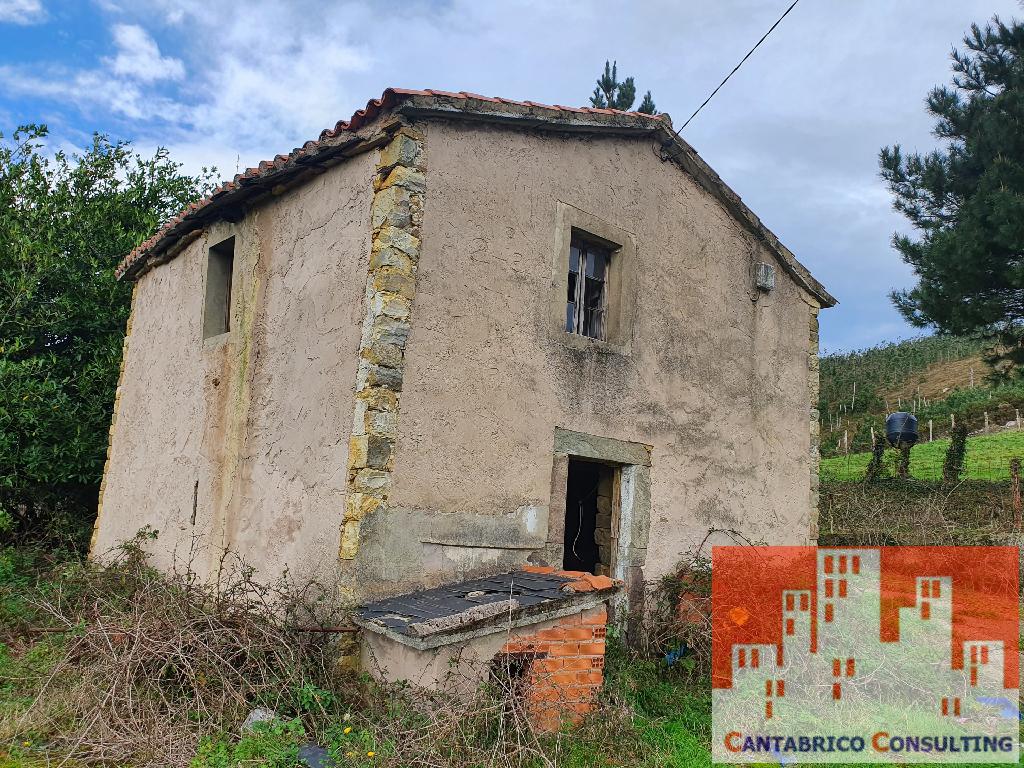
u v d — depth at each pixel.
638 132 7.61
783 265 9.35
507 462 6.29
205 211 7.62
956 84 14.56
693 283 8.20
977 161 13.77
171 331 8.62
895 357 39.31
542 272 6.73
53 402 9.70
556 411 6.72
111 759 4.09
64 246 10.88
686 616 6.93
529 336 6.57
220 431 7.25
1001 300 13.70
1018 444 21.03
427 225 5.91
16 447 9.65
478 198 6.29
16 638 6.14
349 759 4.02
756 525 8.59
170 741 4.21
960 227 13.36
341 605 5.27
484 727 4.46
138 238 11.24
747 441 8.62
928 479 16.62
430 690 4.52
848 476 19.23
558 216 6.91
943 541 11.95
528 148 6.73
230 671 4.78
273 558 6.14
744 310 8.80
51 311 10.36
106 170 12.08
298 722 4.43
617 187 7.49
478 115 6.18
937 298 14.07
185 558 7.34
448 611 4.89
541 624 5.18
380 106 5.84
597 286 7.56
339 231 6.21
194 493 7.45
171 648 4.75
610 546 7.40
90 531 10.26
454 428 5.95
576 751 4.64
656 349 7.71
